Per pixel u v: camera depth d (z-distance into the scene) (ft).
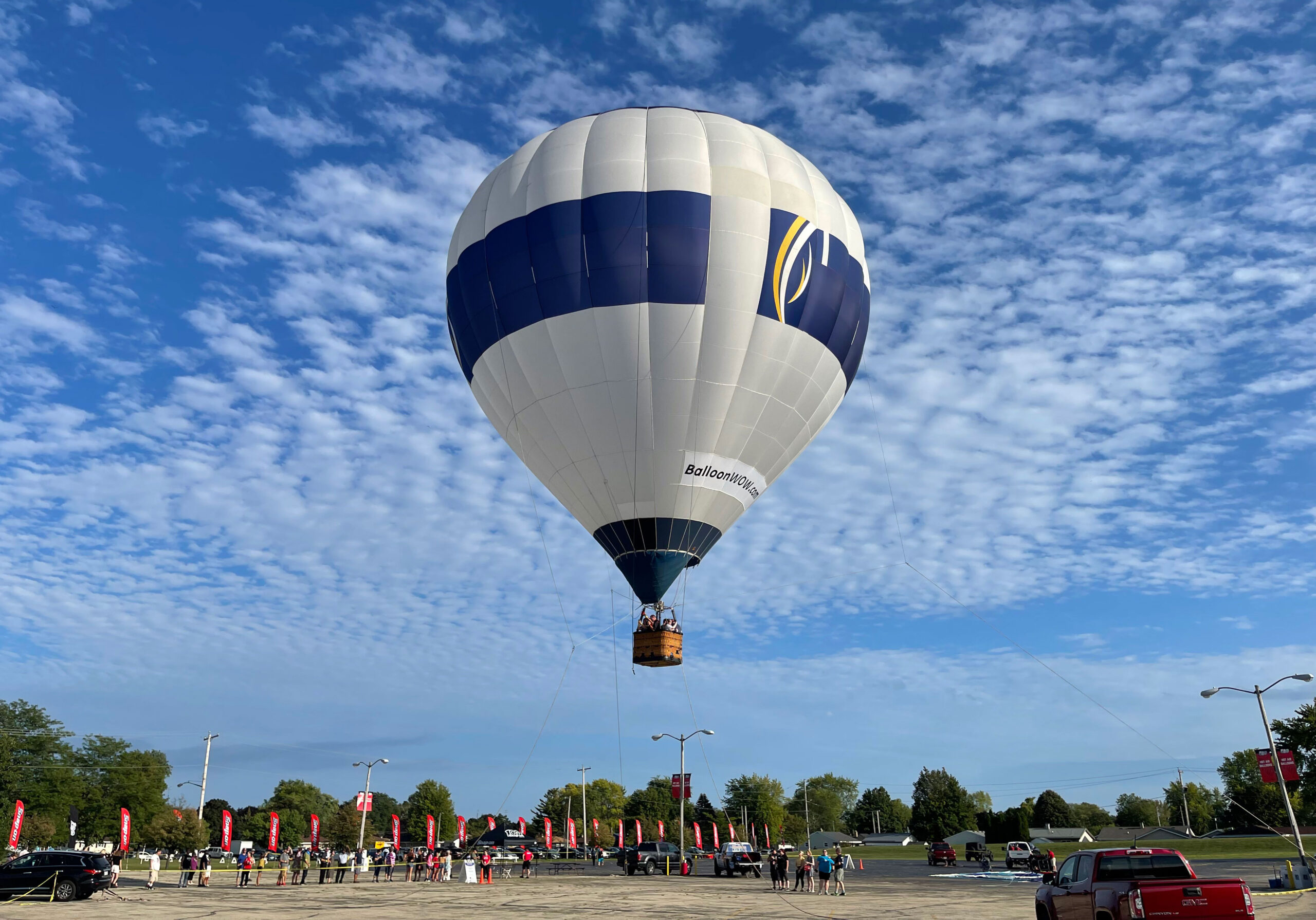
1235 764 481.05
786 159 127.85
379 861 184.96
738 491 124.16
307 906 109.81
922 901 111.86
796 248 121.80
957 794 562.25
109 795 383.04
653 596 123.34
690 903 111.24
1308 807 235.61
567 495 127.13
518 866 257.96
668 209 117.91
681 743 255.70
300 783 582.35
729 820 492.13
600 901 115.55
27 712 326.03
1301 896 107.55
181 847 371.97
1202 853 274.57
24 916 96.43
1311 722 230.07
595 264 117.19
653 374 117.19
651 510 121.70
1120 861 57.00
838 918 88.94
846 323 127.95
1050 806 638.53
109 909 106.83
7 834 296.71
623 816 507.30
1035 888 137.28
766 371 120.37
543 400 121.90
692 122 126.62
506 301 122.01
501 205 125.08
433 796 503.20
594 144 123.65
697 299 116.67
